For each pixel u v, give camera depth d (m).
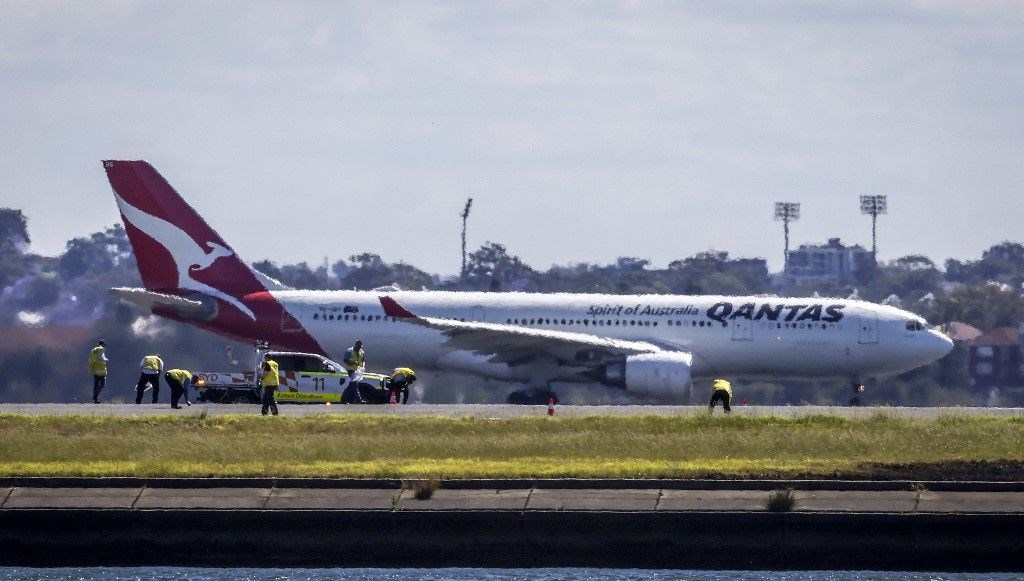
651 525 146.38
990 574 143.25
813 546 145.38
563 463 164.00
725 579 141.62
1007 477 155.50
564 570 146.12
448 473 156.88
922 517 144.75
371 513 148.00
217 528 148.62
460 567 147.25
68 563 149.12
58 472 158.38
